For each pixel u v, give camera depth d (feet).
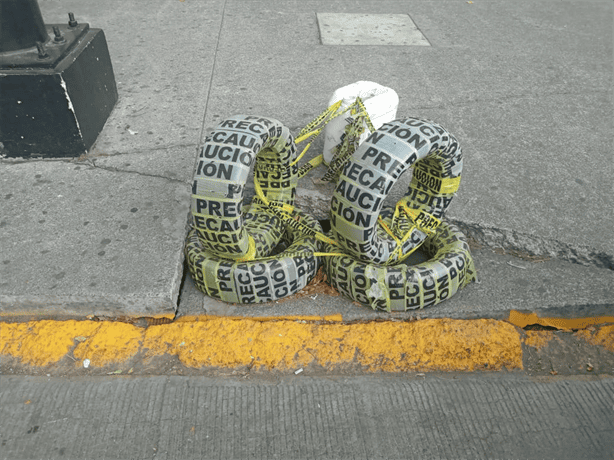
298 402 7.08
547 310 8.34
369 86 10.32
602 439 6.75
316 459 6.40
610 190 10.48
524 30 19.15
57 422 6.73
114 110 12.86
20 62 9.88
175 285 8.25
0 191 9.93
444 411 7.03
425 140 7.05
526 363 7.82
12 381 7.25
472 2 22.26
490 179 10.73
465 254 8.35
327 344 7.82
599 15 20.85
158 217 9.42
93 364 7.53
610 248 9.00
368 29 18.76
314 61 15.97
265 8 20.58
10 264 8.31
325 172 10.86
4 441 6.49
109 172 10.58
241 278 7.96
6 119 10.34
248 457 6.40
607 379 7.63
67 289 7.89
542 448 6.61
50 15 18.74
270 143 7.82
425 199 8.66
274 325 8.01
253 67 15.43
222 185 6.91
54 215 9.37
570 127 12.73
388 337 7.93
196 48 16.63
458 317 8.31
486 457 6.48
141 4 20.40
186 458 6.37
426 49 17.13
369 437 6.67
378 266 8.09
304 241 8.62
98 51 11.84
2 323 8.02
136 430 6.66
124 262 8.45
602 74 15.64
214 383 7.32
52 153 10.96
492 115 13.14
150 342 7.80
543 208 9.95
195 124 12.35
